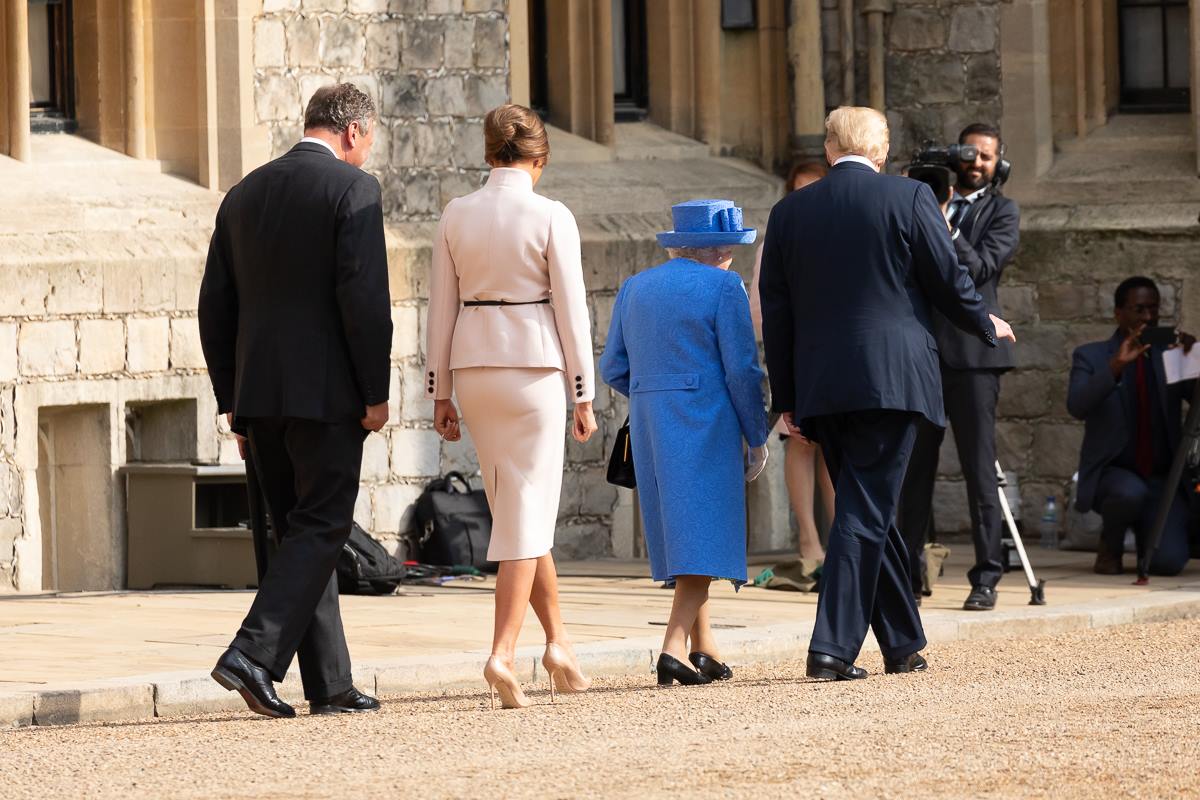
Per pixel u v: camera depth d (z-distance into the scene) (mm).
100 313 39344
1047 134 48094
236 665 22422
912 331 25828
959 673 26609
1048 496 47469
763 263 26719
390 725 22203
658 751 20016
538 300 23703
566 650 24891
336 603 23562
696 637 26641
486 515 42469
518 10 45625
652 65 49688
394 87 43406
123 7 41219
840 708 22953
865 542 25781
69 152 40781
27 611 32938
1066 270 47375
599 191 46406
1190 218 46500
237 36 41438
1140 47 48688
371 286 22828
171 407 40844
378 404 23000
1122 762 19141
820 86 49125
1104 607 33688
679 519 25922
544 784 18344
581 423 23797
